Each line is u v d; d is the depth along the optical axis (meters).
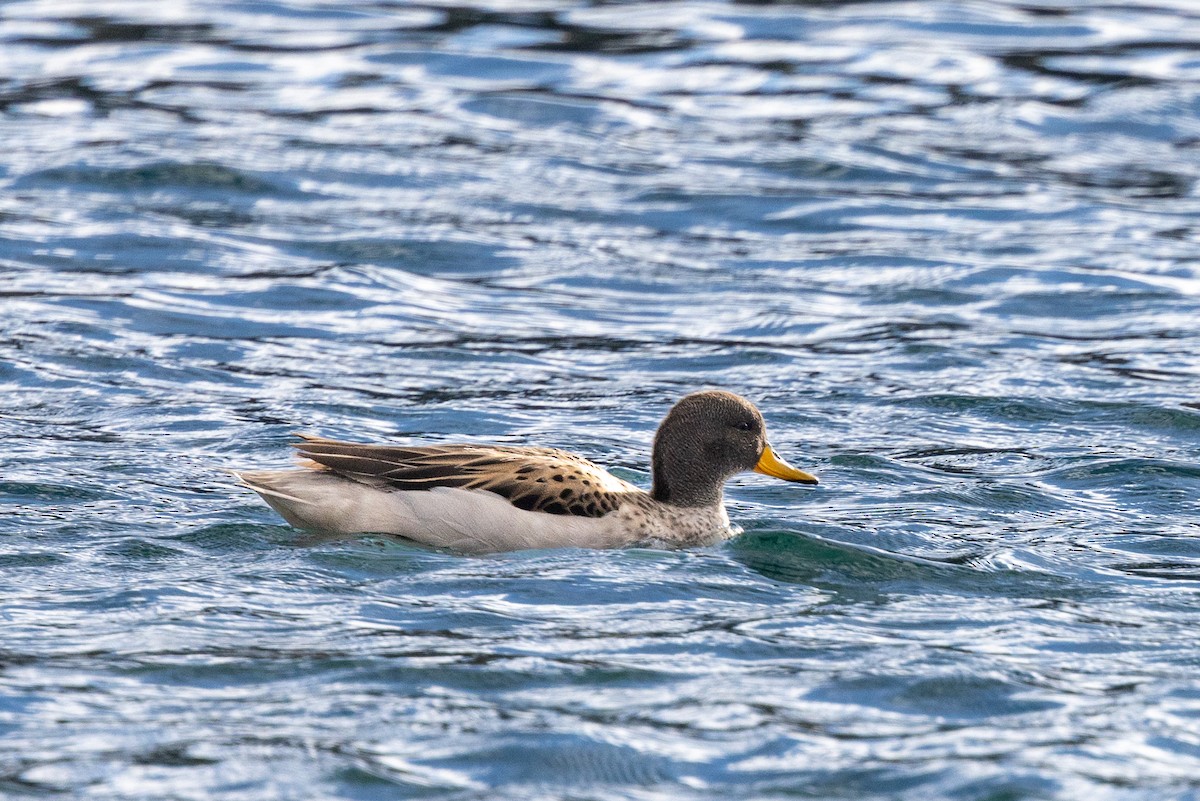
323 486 12.25
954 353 18.12
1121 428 15.84
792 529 12.92
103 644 9.95
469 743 8.73
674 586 11.35
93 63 29.31
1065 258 21.53
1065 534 12.81
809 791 8.28
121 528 12.30
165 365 17.27
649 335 18.89
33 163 24.11
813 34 31.88
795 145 26.16
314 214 22.81
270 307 19.42
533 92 28.55
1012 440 15.53
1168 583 11.57
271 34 31.45
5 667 9.55
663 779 8.41
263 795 8.15
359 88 28.45
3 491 13.16
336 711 9.10
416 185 24.08
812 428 15.90
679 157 25.59
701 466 12.91
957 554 12.25
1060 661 9.99
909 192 24.34
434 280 20.66
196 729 8.84
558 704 9.26
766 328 19.11
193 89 28.11
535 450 12.86
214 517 12.65
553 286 20.53
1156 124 27.28
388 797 8.17
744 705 9.28
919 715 9.18
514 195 23.81
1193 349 18.28
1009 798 8.20
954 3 33.56
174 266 20.62
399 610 10.70
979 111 27.80
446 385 17.06
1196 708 9.28
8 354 17.30
